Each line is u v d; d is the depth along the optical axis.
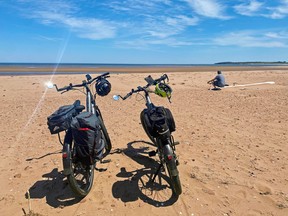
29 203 4.12
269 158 6.00
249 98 13.98
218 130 8.08
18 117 9.57
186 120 9.30
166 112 4.64
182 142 6.99
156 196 4.49
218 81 17.95
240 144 6.87
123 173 5.28
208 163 5.71
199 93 15.90
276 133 7.80
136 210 4.12
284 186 4.81
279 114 10.17
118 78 23.77
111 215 4.00
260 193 4.57
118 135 7.58
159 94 5.28
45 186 4.74
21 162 5.72
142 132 7.87
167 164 4.05
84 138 3.92
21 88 17.31
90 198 4.41
